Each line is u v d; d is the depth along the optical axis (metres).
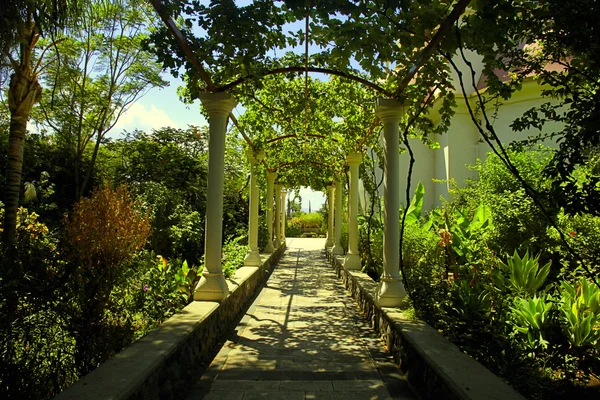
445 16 2.82
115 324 3.39
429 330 3.24
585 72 2.92
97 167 14.09
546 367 3.45
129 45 12.38
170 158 14.31
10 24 3.49
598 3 2.41
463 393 2.02
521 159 7.31
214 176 4.41
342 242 11.38
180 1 3.09
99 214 3.24
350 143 7.35
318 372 3.41
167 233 9.37
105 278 3.24
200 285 4.35
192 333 3.23
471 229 6.06
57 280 2.93
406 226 7.03
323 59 4.54
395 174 4.43
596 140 2.64
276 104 6.46
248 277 6.48
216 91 4.29
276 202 13.92
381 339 4.36
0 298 2.52
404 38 3.03
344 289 7.80
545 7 2.66
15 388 2.45
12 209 4.56
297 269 10.94
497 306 3.99
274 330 4.78
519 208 5.87
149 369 2.22
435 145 6.26
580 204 2.65
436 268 5.31
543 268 4.49
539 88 8.77
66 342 3.00
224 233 12.43
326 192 15.34
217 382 3.17
